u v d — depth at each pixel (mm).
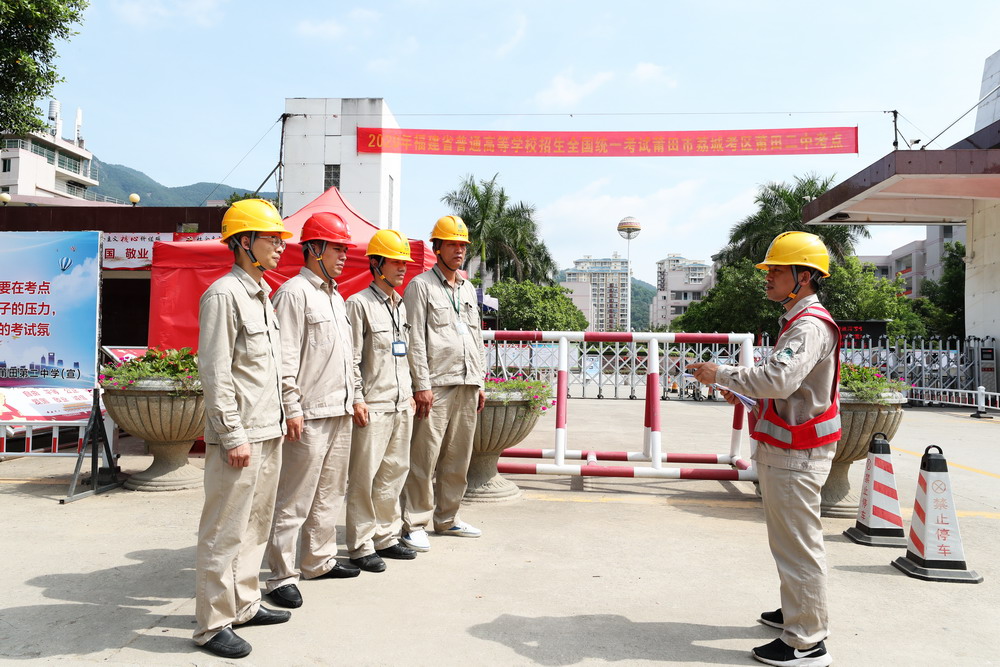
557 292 37250
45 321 6078
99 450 5926
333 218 3506
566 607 3326
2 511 4945
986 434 10633
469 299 4566
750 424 2949
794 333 2711
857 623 3221
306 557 3637
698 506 5551
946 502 3885
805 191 31375
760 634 3062
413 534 4285
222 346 2781
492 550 4254
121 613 3154
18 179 52438
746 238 33281
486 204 36875
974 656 2873
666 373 18891
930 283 38656
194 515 4875
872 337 19344
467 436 4461
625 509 5410
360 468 3801
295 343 3303
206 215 12547
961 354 17234
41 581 3541
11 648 2760
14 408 5387
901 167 13508
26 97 12617
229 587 2793
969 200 18000
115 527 4555
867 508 4602
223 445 2742
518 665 2699
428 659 2734
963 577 3803
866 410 5055
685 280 111500
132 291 12797
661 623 3160
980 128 18641
